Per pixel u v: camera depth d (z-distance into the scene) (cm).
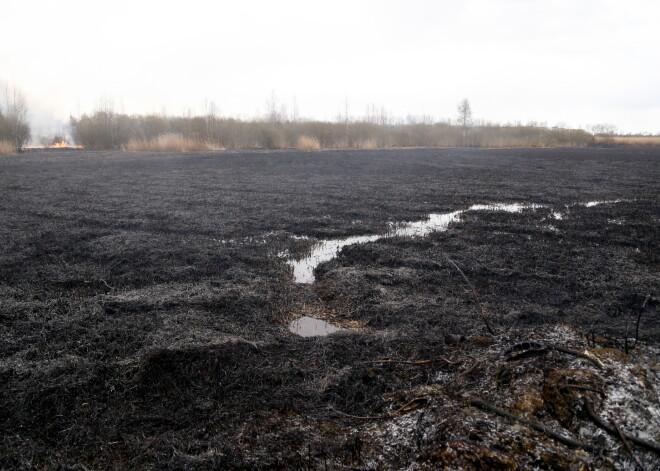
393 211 1154
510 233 912
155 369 391
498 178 1873
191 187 1528
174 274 648
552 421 300
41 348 436
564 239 862
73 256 736
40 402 354
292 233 920
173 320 488
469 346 427
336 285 604
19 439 321
